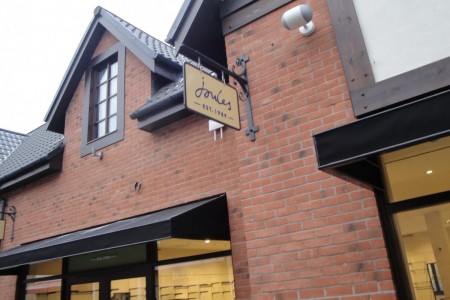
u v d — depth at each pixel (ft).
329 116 14.44
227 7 18.28
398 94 12.57
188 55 17.61
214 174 19.90
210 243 19.20
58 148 28.22
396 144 9.12
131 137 24.32
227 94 15.57
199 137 21.11
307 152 14.65
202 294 18.78
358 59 13.65
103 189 24.81
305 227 14.02
